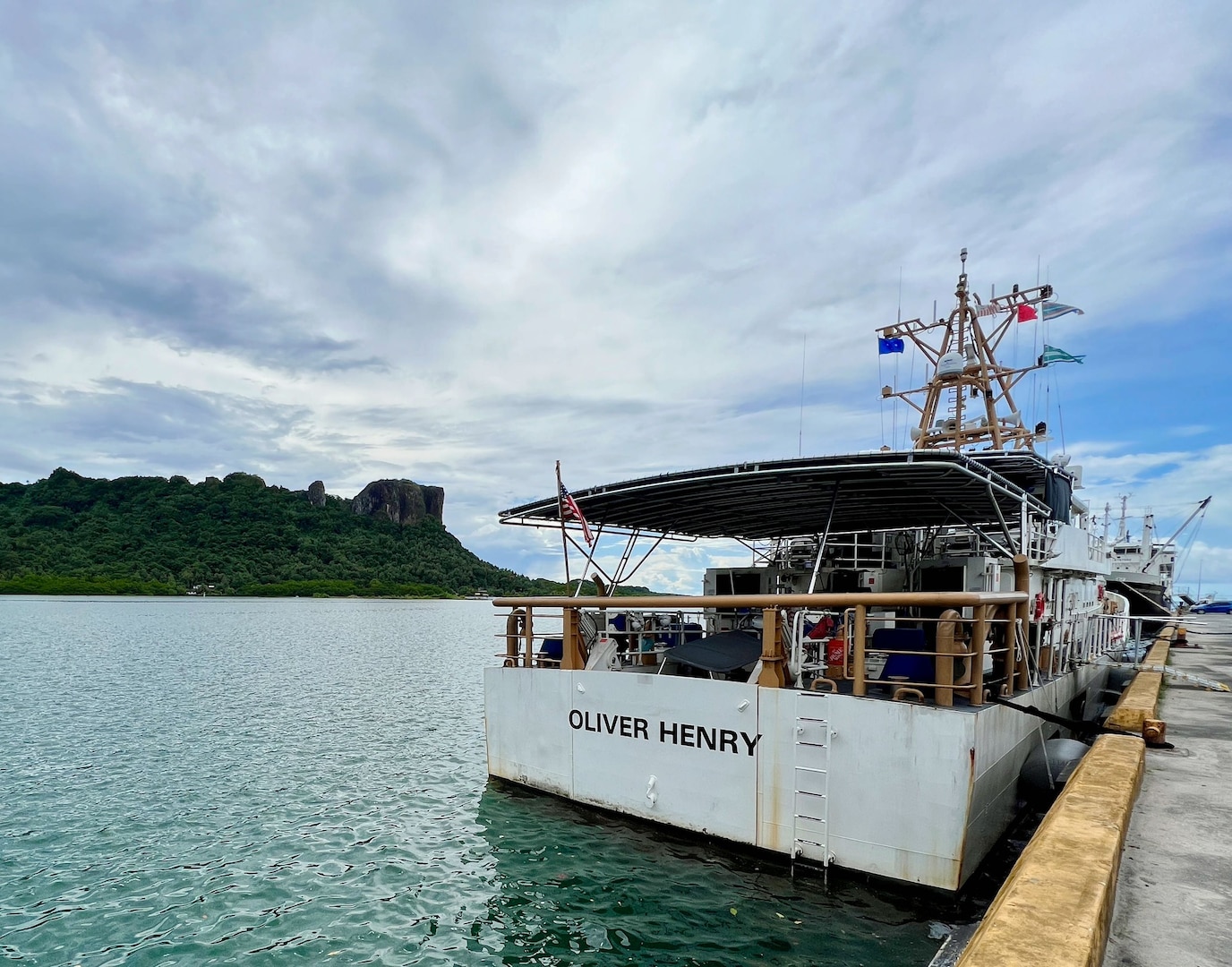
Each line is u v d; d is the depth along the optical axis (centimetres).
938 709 772
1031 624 1138
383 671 4072
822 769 836
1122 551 3791
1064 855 438
